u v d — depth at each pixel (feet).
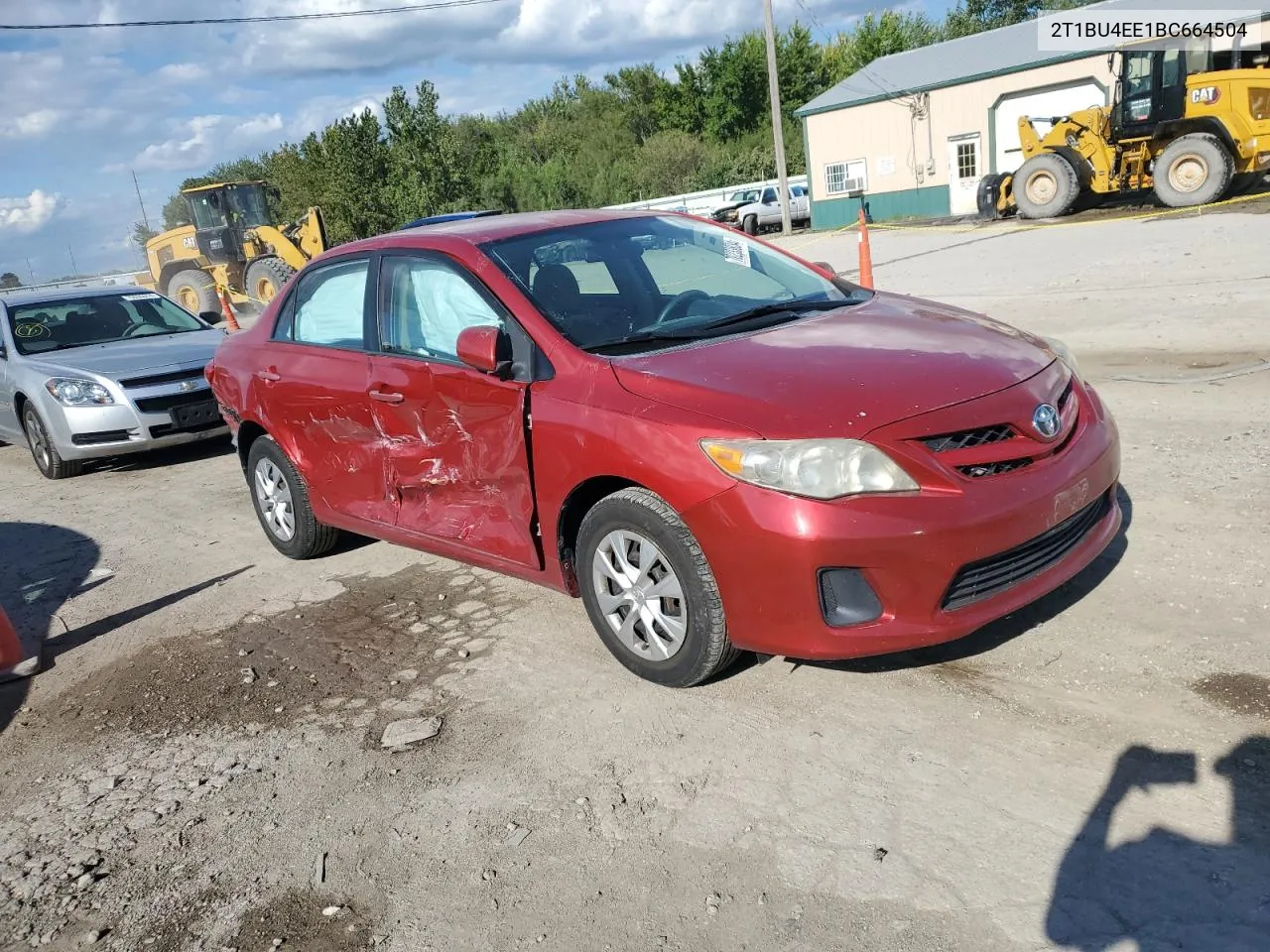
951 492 10.01
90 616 17.33
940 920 7.82
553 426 11.90
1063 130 65.36
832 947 7.71
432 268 14.23
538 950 8.18
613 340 12.48
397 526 15.24
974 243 57.82
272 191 78.79
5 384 28.73
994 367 11.25
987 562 10.27
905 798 9.32
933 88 86.99
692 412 10.75
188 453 29.86
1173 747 9.46
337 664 14.02
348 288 15.84
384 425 14.67
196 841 10.35
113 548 21.06
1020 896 7.95
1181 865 8.01
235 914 9.16
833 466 9.91
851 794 9.50
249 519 21.98
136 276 109.29
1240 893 7.63
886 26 178.70
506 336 12.53
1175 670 10.69
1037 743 9.84
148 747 12.52
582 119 237.86
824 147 96.68
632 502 11.25
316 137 129.70
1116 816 8.67
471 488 13.57
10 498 26.89
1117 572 13.09
